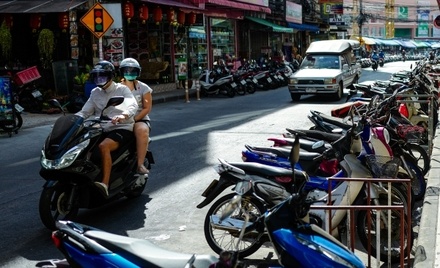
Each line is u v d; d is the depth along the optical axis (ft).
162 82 85.35
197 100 73.00
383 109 23.85
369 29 290.76
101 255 11.42
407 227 16.72
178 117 53.88
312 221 17.42
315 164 19.88
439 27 58.80
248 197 17.53
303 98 72.74
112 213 23.50
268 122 48.49
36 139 42.14
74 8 62.18
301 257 11.81
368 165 18.01
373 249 17.85
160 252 11.40
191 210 23.75
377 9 289.74
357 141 18.45
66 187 21.07
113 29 66.69
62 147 20.30
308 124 46.75
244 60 106.63
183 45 91.61
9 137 43.09
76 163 20.21
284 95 78.64
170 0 79.15
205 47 102.12
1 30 64.34
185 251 19.10
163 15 83.46
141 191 25.90
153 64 82.64
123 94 23.11
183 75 77.05
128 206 24.47
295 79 67.92
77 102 56.70
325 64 71.67
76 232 11.82
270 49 131.75
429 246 15.35
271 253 18.89
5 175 30.40
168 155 34.76
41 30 65.10
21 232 21.13
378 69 160.35
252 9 111.04
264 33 133.90
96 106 23.18
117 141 22.09
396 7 298.35
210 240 18.57
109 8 65.10
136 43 85.61
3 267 17.76
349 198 17.71
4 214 23.41
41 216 20.39
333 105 62.23
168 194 26.20
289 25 139.74
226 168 17.95
